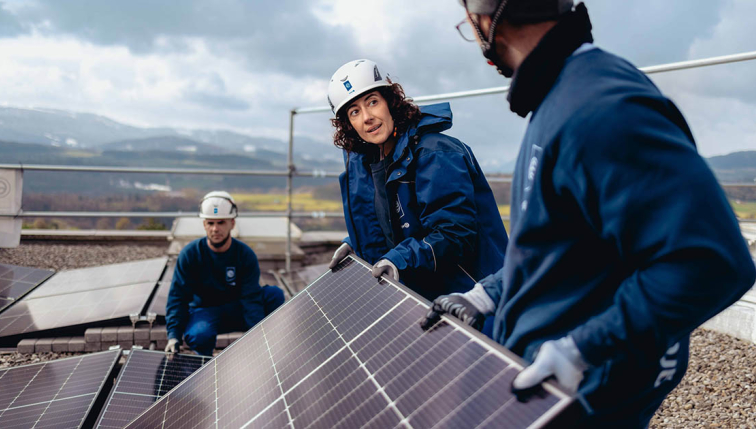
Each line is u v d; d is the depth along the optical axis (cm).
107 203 3028
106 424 225
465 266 238
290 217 721
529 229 119
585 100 104
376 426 126
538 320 121
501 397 107
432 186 226
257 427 160
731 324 419
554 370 102
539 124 115
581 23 116
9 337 437
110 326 448
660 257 96
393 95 242
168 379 283
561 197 112
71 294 527
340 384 151
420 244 216
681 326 98
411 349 144
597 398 121
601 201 102
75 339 438
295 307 222
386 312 169
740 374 348
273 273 679
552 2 114
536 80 119
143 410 244
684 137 100
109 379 284
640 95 100
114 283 561
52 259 732
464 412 111
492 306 152
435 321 148
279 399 165
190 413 196
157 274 595
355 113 245
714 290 94
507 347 130
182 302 404
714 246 91
